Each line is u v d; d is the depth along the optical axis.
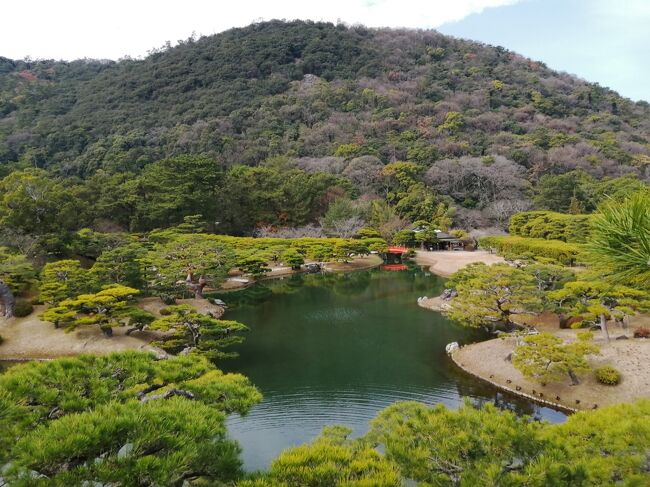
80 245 41.28
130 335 28.56
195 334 25.88
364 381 23.67
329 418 19.81
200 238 44.16
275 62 134.88
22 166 73.62
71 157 90.69
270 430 18.81
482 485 7.30
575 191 71.38
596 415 9.51
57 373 8.43
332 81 131.62
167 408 6.96
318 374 24.73
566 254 45.34
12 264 32.09
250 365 26.19
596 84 149.25
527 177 87.25
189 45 149.75
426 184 87.00
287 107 112.50
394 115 113.19
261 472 7.07
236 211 71.50
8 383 7.46
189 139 96.38
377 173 87.38
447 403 20.92
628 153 93.88
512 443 8.19
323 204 78.44
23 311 30.59
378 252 65.75
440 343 29.44
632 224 5.04
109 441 6.00
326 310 38.38
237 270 54.66
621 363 21.19
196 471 6.90
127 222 63.50
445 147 97.00
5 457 6.20
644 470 7.90
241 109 110.38
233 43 144.12
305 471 6.94
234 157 93.81
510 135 101.69
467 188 87.44
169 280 36.81
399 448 8.62
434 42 162.25
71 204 43.16
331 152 98.56
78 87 131.25
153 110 112.88
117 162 83.50
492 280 28.97
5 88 123.12
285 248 58.22
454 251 68.25
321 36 153.12
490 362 24.47
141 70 133.38
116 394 8.87
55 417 7.69
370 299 42.34
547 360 21.55
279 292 45.97
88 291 31.81
